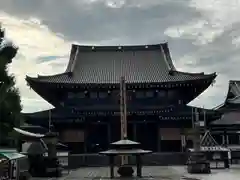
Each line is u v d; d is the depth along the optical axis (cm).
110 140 5681
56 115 5562
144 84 5794
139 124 5828
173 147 5662
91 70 6569
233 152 5172
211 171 3691
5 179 2319
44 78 5869
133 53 7038
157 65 6694
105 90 5909
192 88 5894
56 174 3319
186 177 3078
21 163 3216
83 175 3488
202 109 5600
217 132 5953
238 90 7381
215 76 5609
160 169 4125
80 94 5938
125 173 3123
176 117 5644
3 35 2364
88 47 7075
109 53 7038
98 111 5638
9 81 2270
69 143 5666
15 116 2278
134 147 3206
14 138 2528
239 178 2911
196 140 3606
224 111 6425
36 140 3378
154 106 5775
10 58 2355
